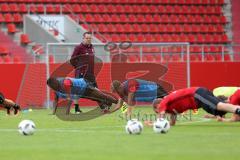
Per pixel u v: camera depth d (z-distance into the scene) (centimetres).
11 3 9219
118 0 9950
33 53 7725
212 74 7862
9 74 7031
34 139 3303
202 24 10231
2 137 3425
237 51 9706
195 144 2997
